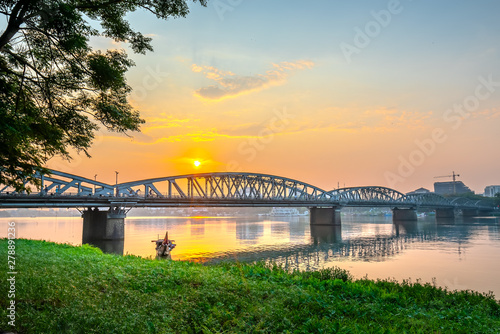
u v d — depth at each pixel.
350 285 14.30
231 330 8.27
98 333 7.10
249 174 109.88
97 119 14.73
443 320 10.59
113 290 10.34
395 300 12.97
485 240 73.44
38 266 13.22
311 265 42.31
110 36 13.95
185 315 8.76
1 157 12.10
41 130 13.83
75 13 11.34
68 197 62.44
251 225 162.50
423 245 65.56
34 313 7.54
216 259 48.19
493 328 10.20
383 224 153.88
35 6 10.98
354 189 148.25
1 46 11.24
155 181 81.69
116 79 13.38
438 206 181.38
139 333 7.33
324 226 130.12
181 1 13.10
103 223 69.31
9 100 12.27
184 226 155.25
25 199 57.25
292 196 124.50
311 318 9.15
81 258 17.33
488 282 31.34
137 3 13.17
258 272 16.09
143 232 108.94
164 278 12.67
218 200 90.88
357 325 8.76
